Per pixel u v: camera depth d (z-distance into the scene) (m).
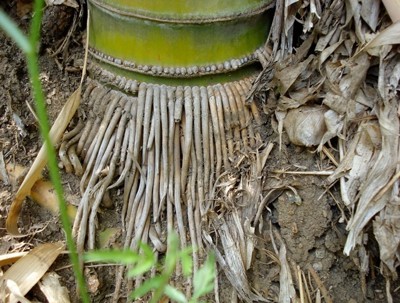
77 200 0.48
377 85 0.45
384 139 0.42
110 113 0.47
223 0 0.43
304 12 0.46
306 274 0.47
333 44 0.46
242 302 0.46
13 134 0.50
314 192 0.46
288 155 0.48
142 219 0.46
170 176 0.47
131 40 0.45
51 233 0.47
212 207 0.47
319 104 0.47
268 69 0.48
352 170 0.44
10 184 0.49
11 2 0.55
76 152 0.48
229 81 0.48
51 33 0.52
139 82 0.47
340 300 0.46
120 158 0.47
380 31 0.44
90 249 0.46
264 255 0.47
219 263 0.45
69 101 0.46
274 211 0.48
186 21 0.43
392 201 0.42
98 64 0.48
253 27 0.47
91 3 0.46
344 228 0.46
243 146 0.48
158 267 0.46
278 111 0.48
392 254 0.42
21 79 0.52
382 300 0.46
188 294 0.45
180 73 0.45
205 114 0.47
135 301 0.46
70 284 0.46
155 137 0.46
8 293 0.43
